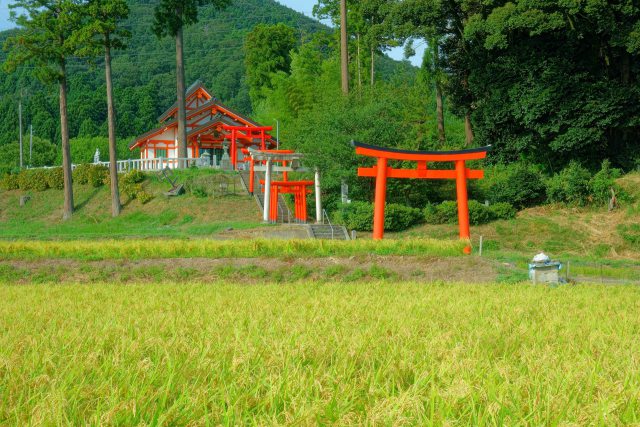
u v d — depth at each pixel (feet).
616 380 15.21
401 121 128.67
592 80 132.46
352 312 30.91
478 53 139.23
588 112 121.90
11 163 300.20
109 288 50.52
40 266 73.36
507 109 130.52
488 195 124.98
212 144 191.52
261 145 176.04
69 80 505.66
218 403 12.50
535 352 18.94
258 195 139.54
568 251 103.96
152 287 51.24
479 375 14.67
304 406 11.69
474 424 11.31
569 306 35.94
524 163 135.44
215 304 35.73
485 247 104.47
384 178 94.94
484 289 48.93
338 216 116.67
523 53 129.18
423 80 156.04
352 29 221.05
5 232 136.98
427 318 28.30
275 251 76.89
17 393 13.25
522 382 14.02
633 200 115.75
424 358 17.03
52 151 321.32
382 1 146.30
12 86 528.22
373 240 79.51
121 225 135.74
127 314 30.63
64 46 138.82
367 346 19.34
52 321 27.12
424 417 11.25
